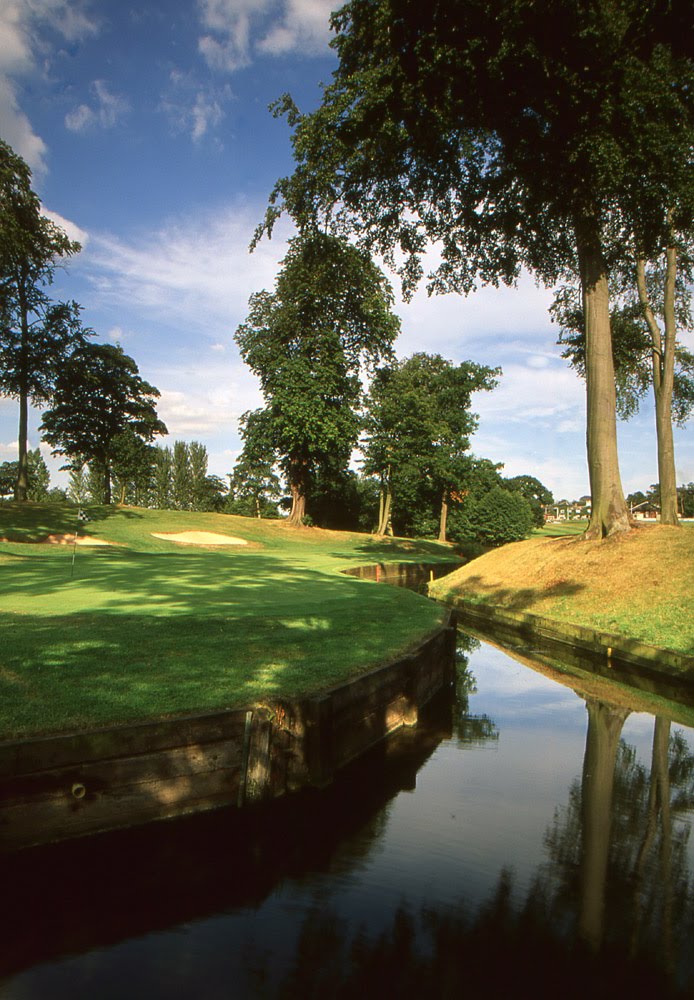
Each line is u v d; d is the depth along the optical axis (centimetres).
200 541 3769
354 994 350
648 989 364
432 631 1110
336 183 1861
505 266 2047
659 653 1195
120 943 392
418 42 719
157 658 769
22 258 3466
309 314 4169
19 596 1323
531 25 663
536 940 405
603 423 2027
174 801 541
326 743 638
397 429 5412
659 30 594
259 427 4509
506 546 2697
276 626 1046
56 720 531
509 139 914
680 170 1388
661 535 1853
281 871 481
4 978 358
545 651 1472
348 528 6575
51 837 478
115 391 5262
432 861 504
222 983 359
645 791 659
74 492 9175
